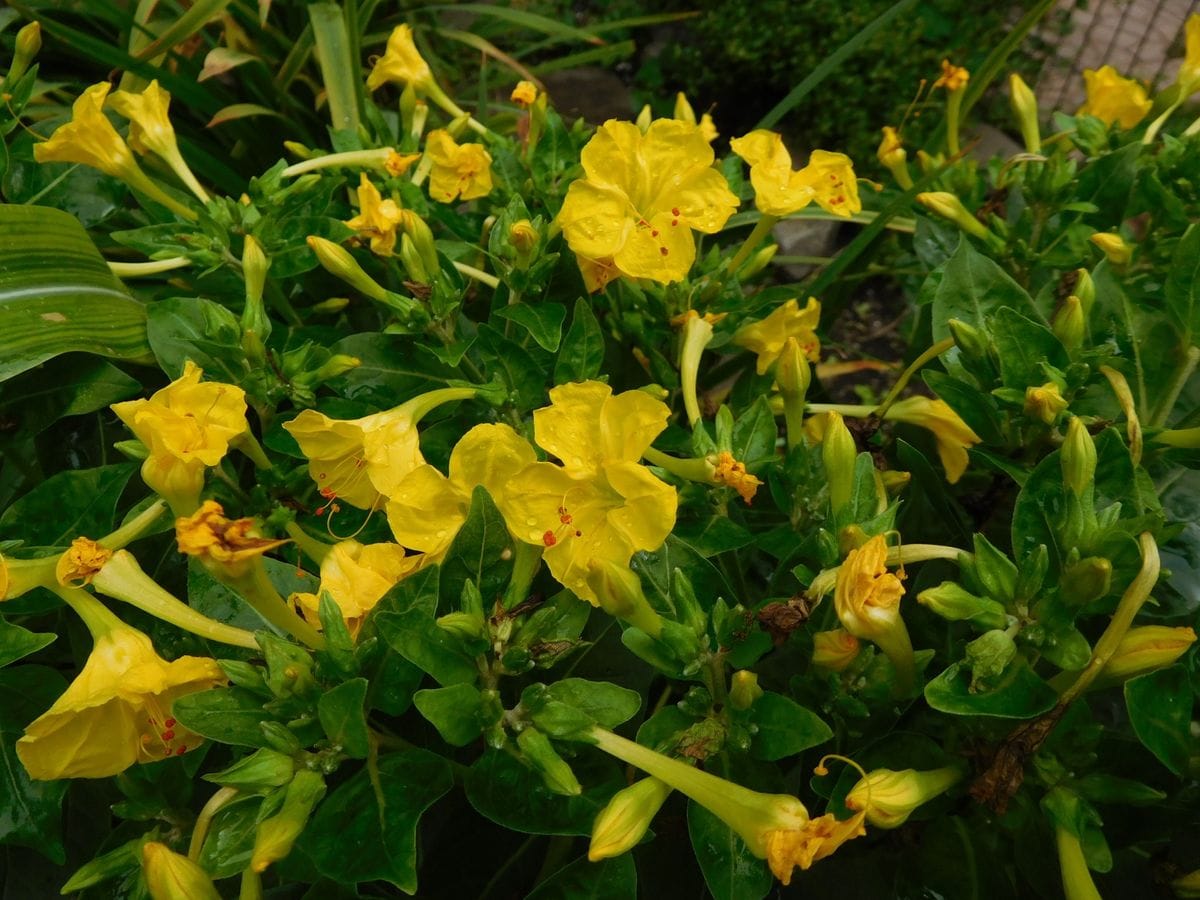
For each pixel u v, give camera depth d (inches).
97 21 15.9
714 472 7.7
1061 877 7.0
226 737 6.3
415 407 7.2
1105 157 10.5
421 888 8.1
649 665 7.5
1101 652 6.3
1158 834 7.1
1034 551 6.4
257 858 5.7
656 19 21.3
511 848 8.2
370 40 18.0
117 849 7.3
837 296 14.2
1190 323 7.7
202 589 7.5
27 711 7.9
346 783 6.4
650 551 6.7
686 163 8.1
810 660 7.5
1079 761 6.7
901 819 6.1
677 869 7.6
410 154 10.6
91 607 6.6
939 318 8.5
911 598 8.4
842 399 20.9
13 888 8.5
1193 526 7.8
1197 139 10.3
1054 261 10.6
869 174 25.0
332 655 6.2
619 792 6.0
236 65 15.0
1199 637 7.1
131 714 6.6
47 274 8.8
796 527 8.2
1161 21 29.1
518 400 8.3
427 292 8.4
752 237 9.4
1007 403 7.7
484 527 6.5
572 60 21.1
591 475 6.2
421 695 6.1
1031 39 27.7
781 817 5.7
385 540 8.2
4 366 8.2
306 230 9.5
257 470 8.0
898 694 6.8
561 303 9.4
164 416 6.3
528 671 7.2
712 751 6.4
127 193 10.9
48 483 8.1
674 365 9.7
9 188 10.5
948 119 12.6
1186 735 6.2
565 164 10.2
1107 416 8.0
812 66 25.5
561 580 6.3
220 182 14.2
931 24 26.6
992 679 6.3
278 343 9.3
